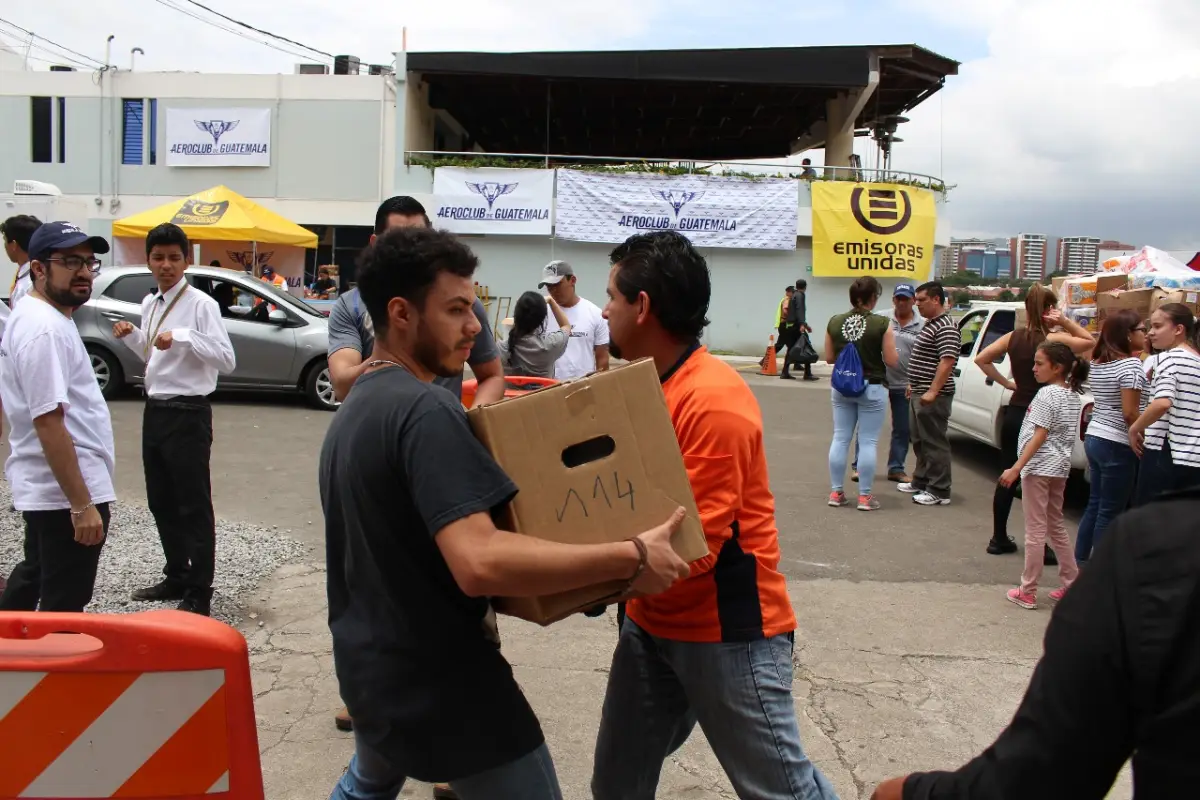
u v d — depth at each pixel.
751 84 19.42
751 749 2.07
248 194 21.94
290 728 3.39
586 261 19.48
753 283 19.69
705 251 19.61
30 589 3.48
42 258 3.21
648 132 26.27
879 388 6.96
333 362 3.14
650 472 1.83
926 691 3.85
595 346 6.04
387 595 1.72
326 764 3.14
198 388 4.26
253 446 8.59
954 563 5.76
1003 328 8.80
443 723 1.73
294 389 10.70
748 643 2.06
